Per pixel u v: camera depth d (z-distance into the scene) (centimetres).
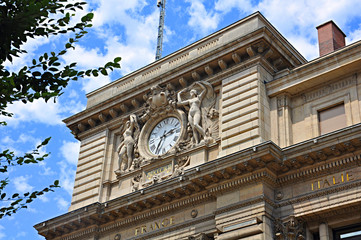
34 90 1905
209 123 3659
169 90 3947
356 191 2909
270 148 3061
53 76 1912
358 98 3231
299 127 3394
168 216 3500
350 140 2927
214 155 3531
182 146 3688
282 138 3372
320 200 3011
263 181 3134
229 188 3228
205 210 3350
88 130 4334
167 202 3488
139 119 4062
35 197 1978
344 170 2998
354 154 2961
